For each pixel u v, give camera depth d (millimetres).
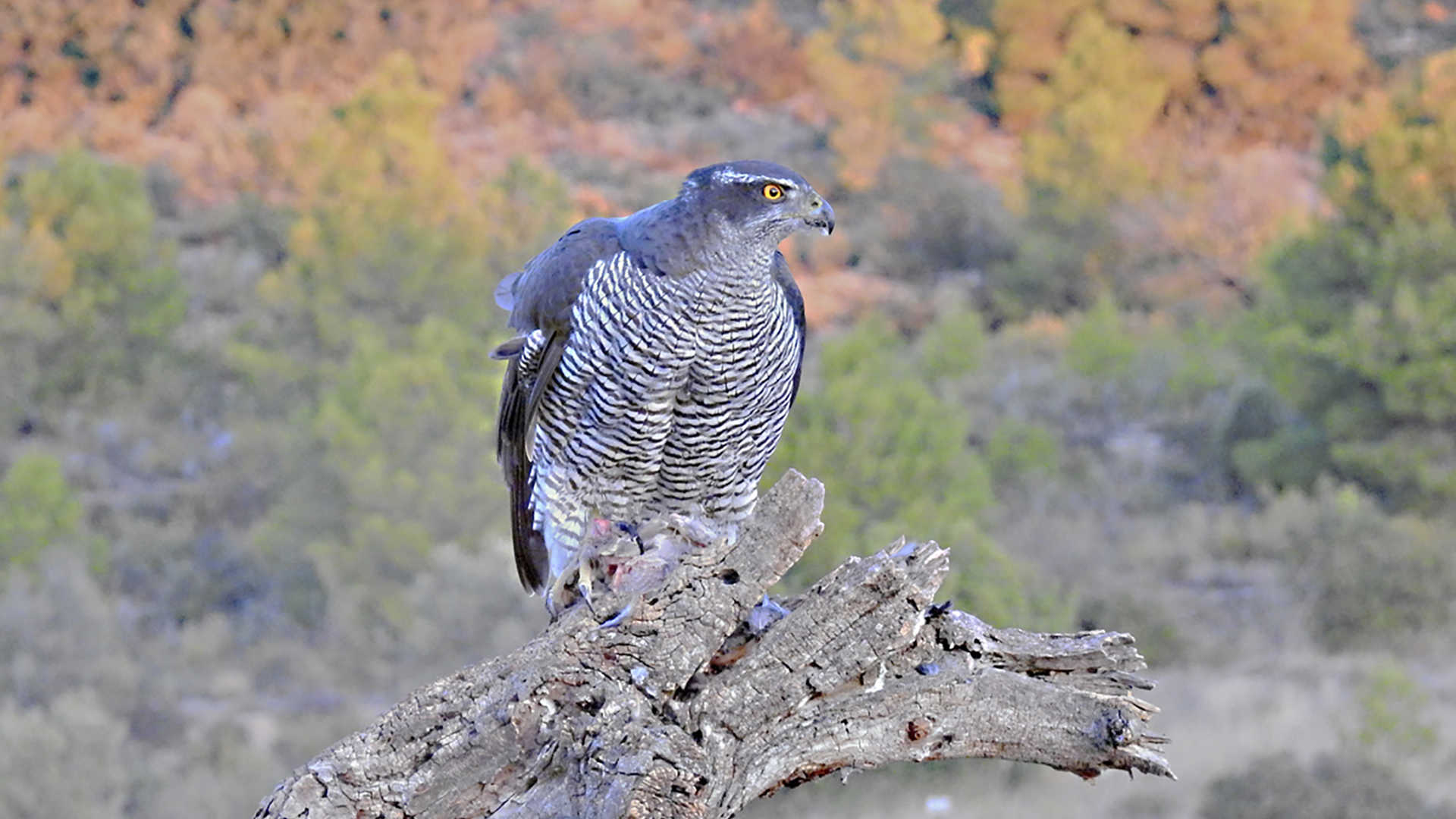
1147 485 29984
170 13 58469
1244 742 18375
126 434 36062
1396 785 16344
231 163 52375
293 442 30203
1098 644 5180
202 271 44250
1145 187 47438
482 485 26234
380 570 25125
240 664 24516
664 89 60500
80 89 57750
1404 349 29172
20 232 39688
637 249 5738
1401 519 26047
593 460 6121
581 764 4391
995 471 29594
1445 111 32969
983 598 17859
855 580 4738
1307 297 32500
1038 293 45938
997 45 56656
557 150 56062
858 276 47875
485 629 23703
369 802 4488
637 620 4609
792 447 19359
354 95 52250
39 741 19578
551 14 64500
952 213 48688
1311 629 23375
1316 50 54500
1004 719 4980
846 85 53812
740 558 4691
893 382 20828
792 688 4695
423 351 30203
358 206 41125
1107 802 16719
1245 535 26891
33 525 27219
